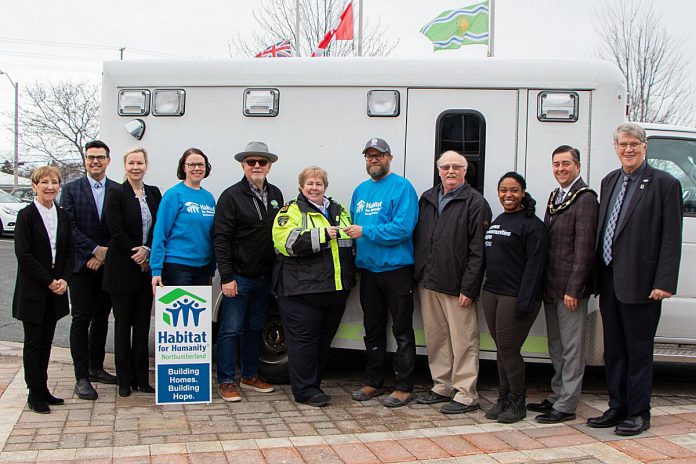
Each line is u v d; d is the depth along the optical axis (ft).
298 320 16.76
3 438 13.89
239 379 19.19
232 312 17.20
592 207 15.16
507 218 15.57
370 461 13.07
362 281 17.38
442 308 16.75
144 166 17.21
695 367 22.18
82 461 12.73
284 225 16.48
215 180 18.76
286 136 18.44
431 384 19.33
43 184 15.29
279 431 14.78
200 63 18.76
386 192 16.75
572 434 14.80
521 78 17.43
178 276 17.01
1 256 47.47
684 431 15.03
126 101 19.03
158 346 16.53
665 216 14.43
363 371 20.76
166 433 14.46
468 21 28.48
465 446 13.94
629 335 14.90
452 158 16.22
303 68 18.29
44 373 15.85
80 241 17.38
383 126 18.03
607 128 17.17
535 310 15.40
